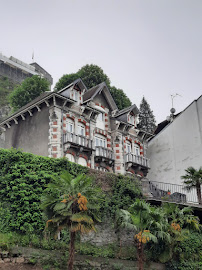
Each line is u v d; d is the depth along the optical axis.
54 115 27.44
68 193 16.06
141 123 56.84
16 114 30.23
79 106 29.81
